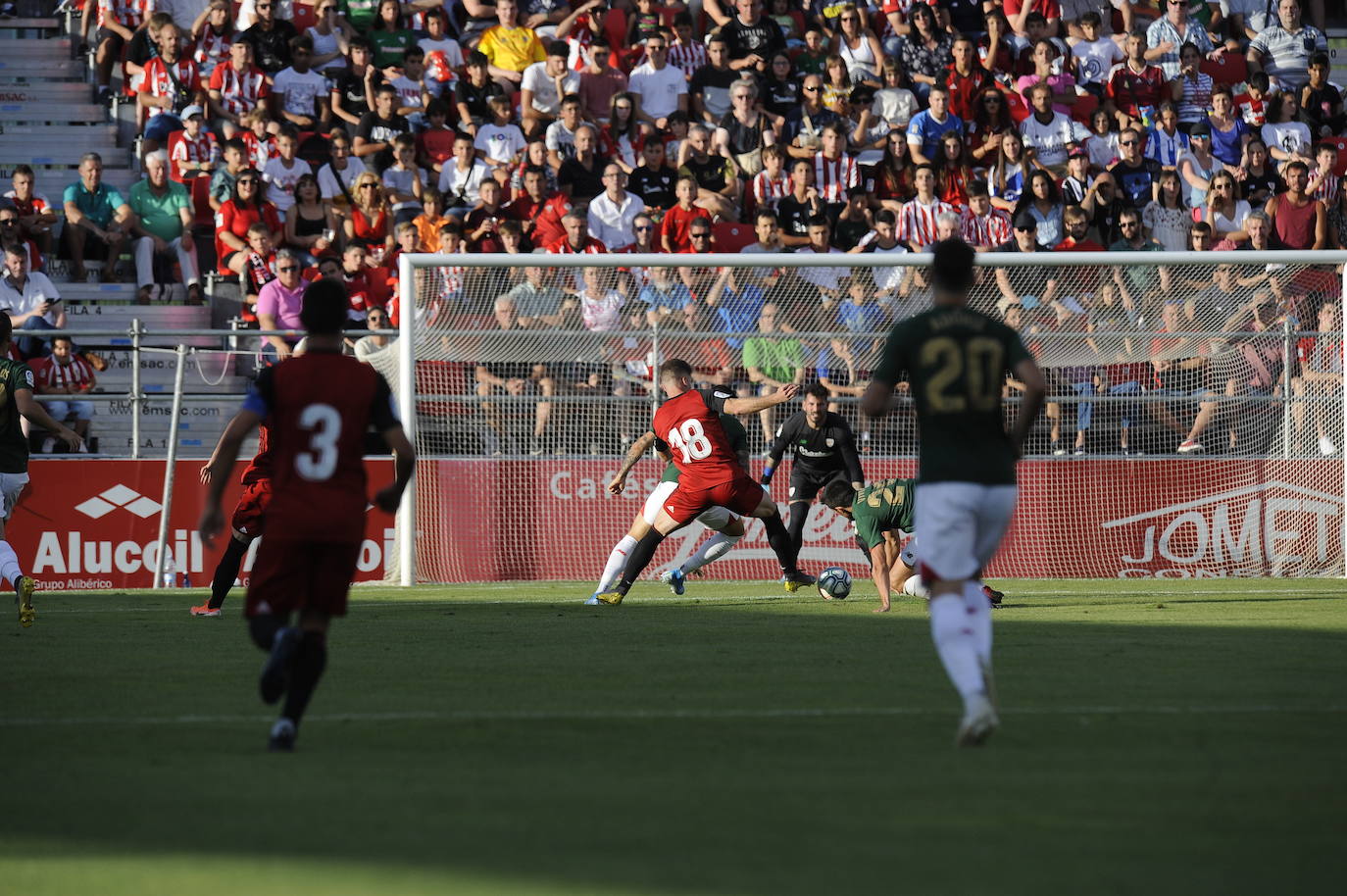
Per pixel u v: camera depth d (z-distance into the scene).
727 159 70.56
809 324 58.34
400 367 56.00
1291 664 30.48
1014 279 59.38
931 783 18.34
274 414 20.81
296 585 20.78
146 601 47.88
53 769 19.50
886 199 71.50
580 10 78.69
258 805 17.23
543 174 67.38
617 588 45.31
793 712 24.27
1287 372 58.97
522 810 16.91
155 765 19.75
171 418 61.97
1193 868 14.33
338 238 66.62
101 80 76.38
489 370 57.34
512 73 77.38
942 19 80.44
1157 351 59.03
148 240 66.94
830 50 78.50
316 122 72.62
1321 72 81.31
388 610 43.78
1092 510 58.50
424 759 20.14
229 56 73.25
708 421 44.03
